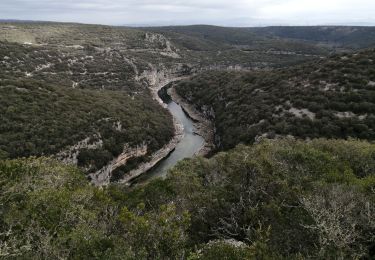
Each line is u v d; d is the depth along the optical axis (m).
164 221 14.30
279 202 18.45
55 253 13.52
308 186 21.31
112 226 17.41
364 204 16.48
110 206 21.50
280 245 14.82
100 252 13.42
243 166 20.81
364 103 56.56
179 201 24.33
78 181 29.83
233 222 18.52
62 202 17.70
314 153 29.14
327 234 13.91
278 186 19.86
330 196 17.31
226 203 19.70
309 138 54.03
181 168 37.81
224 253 13.40
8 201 18.08
